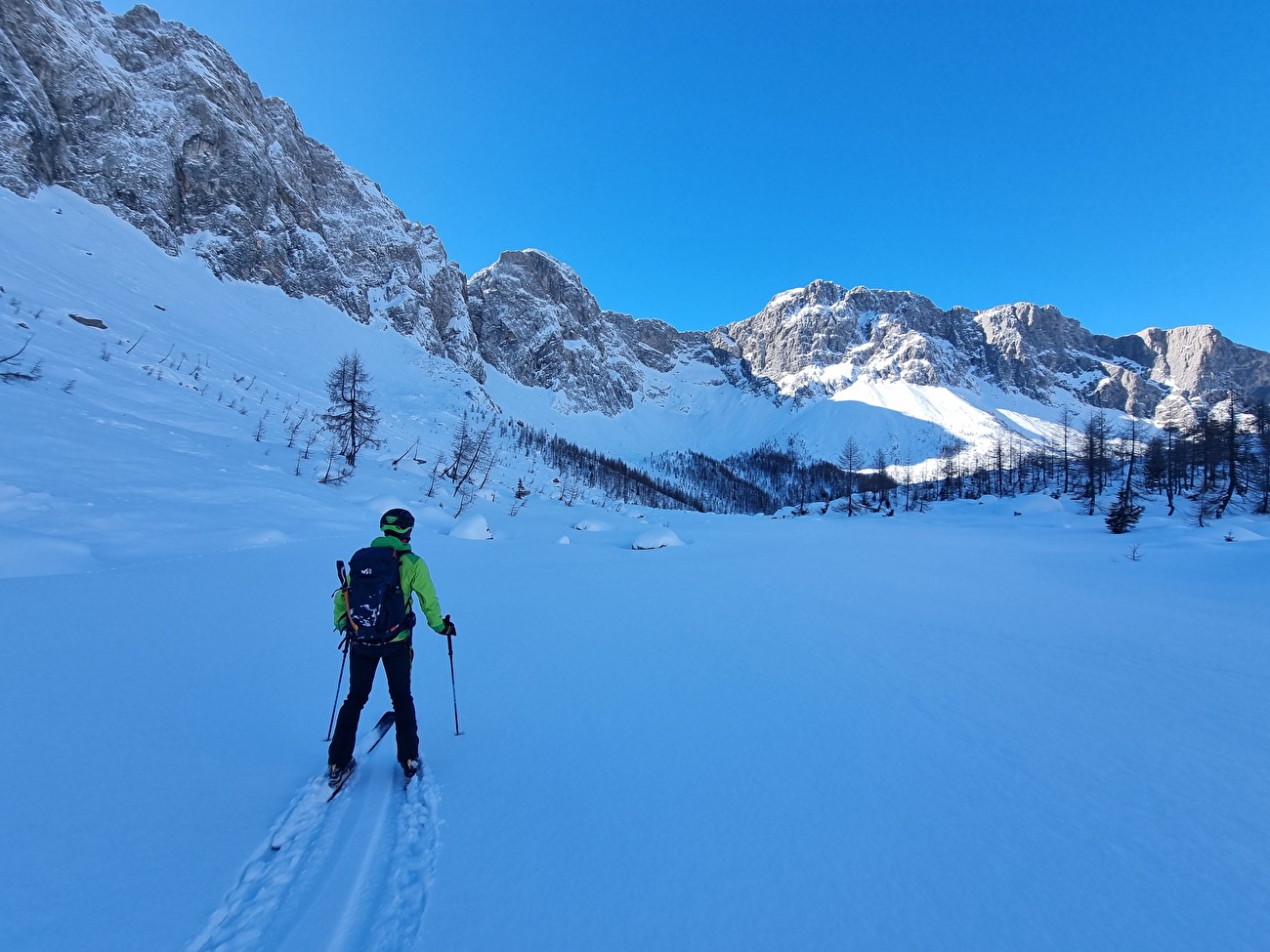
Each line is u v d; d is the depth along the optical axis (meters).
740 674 7.30
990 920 2.81
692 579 16.75
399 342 116.94
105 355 36.78
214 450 28.23
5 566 9.59
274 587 10.56
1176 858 3.39
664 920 2.74
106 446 21.09
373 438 53.12
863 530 46.59
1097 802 4.10
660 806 3.88
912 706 6.19
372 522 25.55
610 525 46.62
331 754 3.82
